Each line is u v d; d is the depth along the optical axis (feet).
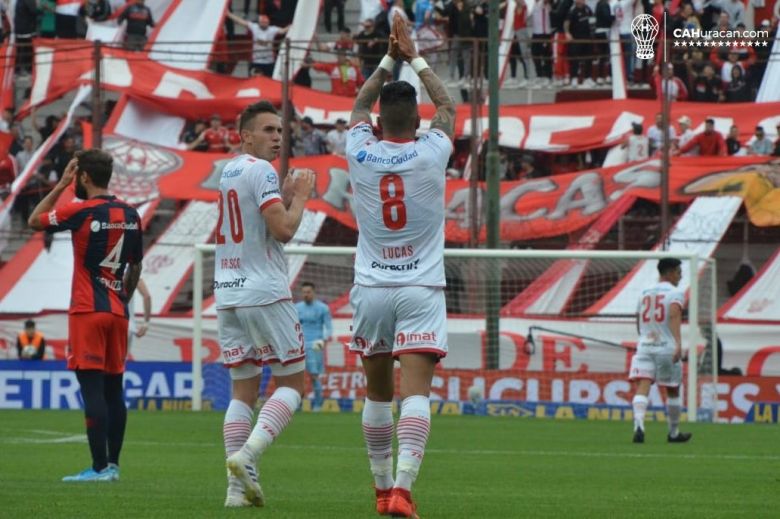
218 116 301.22
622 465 141.59
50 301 285.64
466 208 276.21
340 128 294.66
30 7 327.47
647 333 184.55
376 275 79.77
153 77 303.89
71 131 304.09
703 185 270.87
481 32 321.73
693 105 291.17
